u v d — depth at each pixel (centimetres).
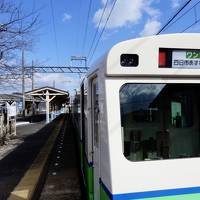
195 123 378
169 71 361
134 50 354
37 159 1409
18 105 6500
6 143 2053
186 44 363
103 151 382
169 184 353
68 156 1477
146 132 362
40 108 8281
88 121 588
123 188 346
